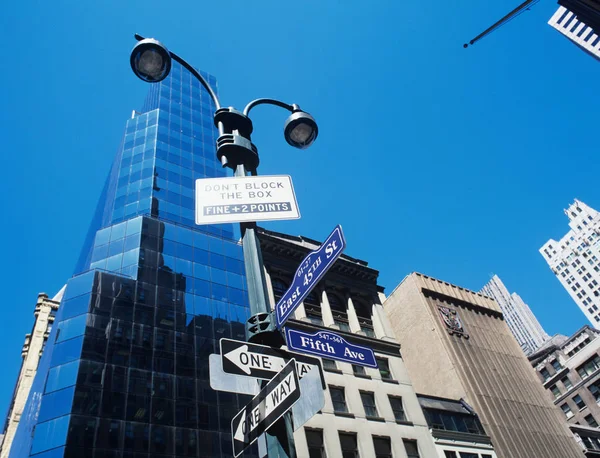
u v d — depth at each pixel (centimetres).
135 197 6034
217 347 4619
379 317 4309
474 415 4166
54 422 3472
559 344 8500
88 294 4362
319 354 685
